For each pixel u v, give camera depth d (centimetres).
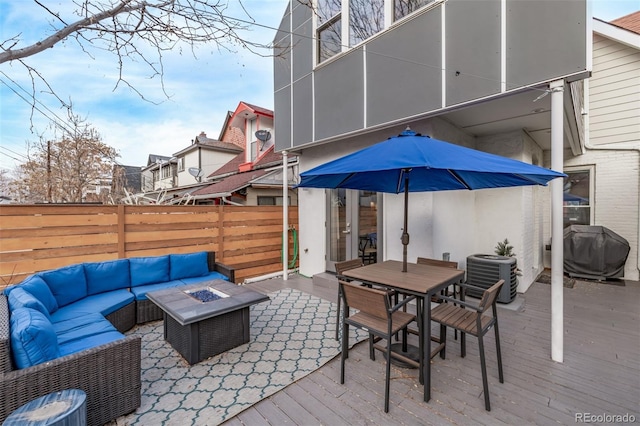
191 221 527
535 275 601
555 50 291
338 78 511
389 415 215
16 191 950
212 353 304
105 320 294
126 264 407
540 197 648
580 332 343
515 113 416
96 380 204
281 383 258
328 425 207
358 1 479
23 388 175
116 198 953
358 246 563
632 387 243
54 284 326
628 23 648
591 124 617
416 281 275
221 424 211
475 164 211
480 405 224
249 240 609
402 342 310
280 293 521
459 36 360
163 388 253
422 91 397
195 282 430
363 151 271
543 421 207
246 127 1185
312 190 641
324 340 339
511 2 318
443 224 462
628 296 474
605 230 573
